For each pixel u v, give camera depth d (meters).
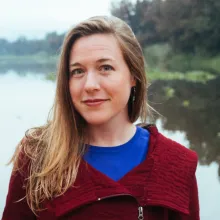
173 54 43.78
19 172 1.62
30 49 136.25
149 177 1.57
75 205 1.48
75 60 1.54
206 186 6.42
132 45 1.63
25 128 11.34
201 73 32.38
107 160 1.60
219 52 40.78
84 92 1.52
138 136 1.69
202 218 5.29
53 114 1.63
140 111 1.77
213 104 16.20
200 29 41.00
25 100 18.52
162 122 12.48
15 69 64.75
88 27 1.54
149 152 1.64
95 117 1.53
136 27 55.16
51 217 1.52
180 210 1.55
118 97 1.55
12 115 13.83
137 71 1.66
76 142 1.58
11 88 25.83
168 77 30.55
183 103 16.75
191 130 11.19
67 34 1.57
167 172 1.59
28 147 1.63
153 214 1.56
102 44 1.53
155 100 17.83
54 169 1.53
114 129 1.64
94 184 1.51
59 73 1.60
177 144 1.70
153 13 49.69
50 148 1.57
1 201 5.64
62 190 1.51
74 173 1.52
